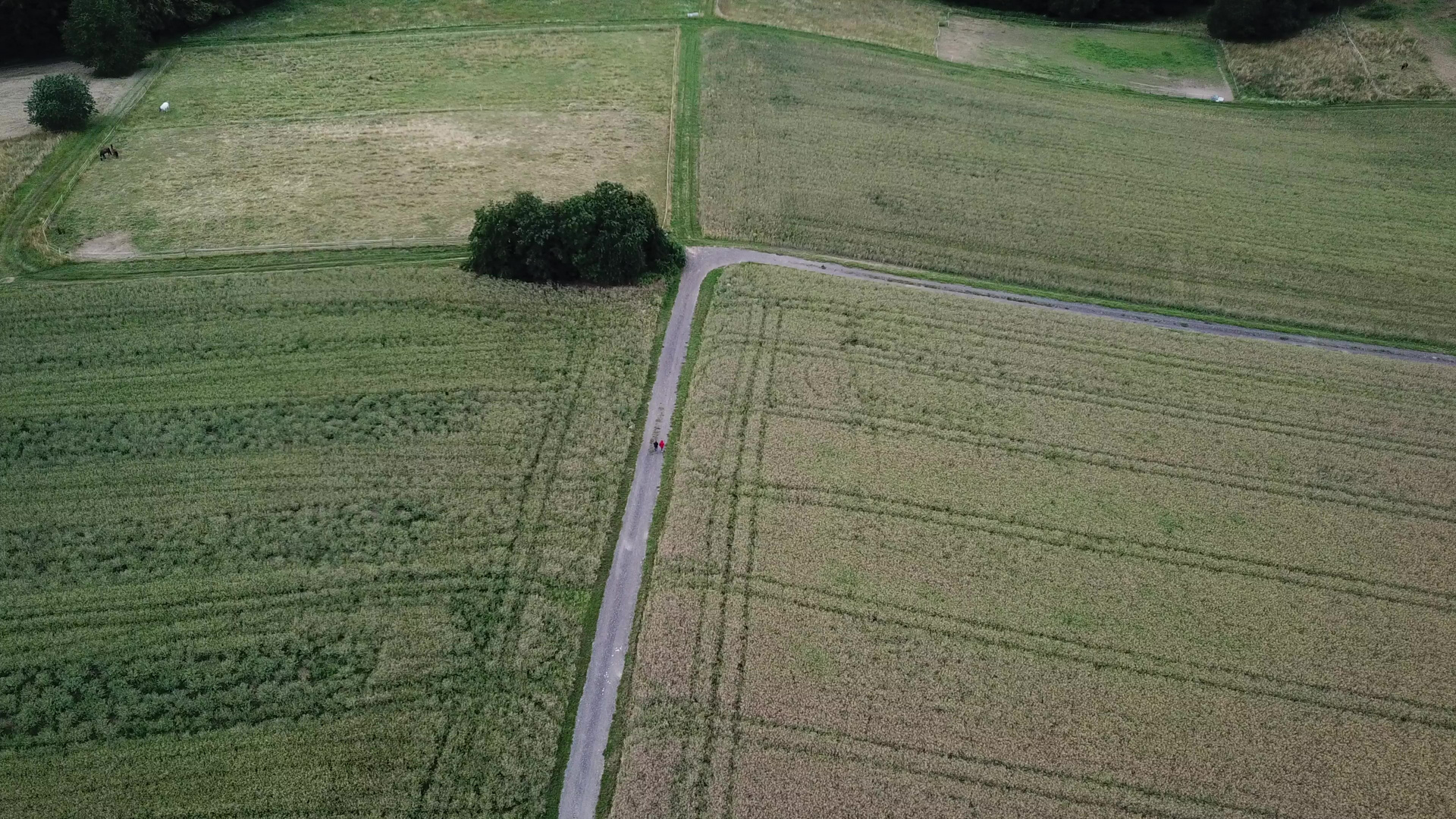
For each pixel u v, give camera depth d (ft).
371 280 160.45
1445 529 122.62
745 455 128.98
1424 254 179.22
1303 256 177.58
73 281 159.43
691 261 169.58
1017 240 179.32
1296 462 131.95
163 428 131.85
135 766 93.97
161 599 108.99
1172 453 132.67
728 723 98.17
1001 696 101.50
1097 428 136.15
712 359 145.89
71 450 127.85
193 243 169.58
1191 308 163.94
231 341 146.82
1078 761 96.17
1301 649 107.45
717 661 104.12
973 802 92.32
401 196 184.34
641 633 106.83
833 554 115.85
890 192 192.65
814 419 135.64
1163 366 148.36
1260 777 95.35
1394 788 94.94
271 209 179.63
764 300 158.51
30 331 147.54
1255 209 191.83
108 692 100.22
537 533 117.91
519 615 108.58
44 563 113.09
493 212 157.79
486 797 92.17
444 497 122.21
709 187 191.72
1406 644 108.47
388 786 92.79
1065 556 117.08
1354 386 146.00
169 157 194.80
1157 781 94.68
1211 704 101.65
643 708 99.60
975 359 147.64
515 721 98.37
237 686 100.68
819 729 97.91
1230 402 142.00
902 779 93.81
